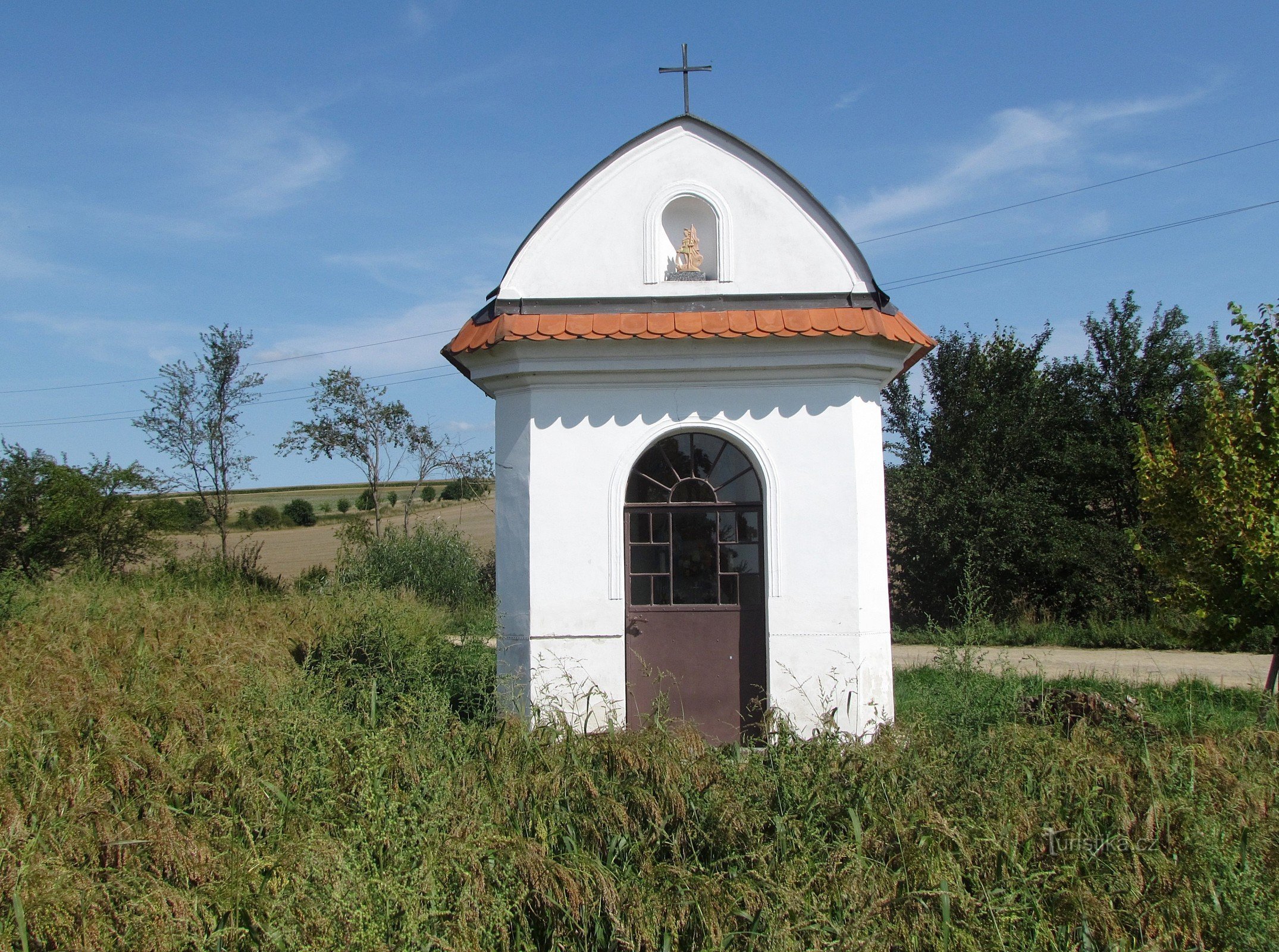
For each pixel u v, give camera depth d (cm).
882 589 851
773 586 818
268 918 411
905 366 907
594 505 827
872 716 792
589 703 765
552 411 832
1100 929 436
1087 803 519
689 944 429
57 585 1634
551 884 436
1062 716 754
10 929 402
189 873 445
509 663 835
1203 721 909
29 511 2191
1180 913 440
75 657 902
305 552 3894
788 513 824
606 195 848
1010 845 467
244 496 7338
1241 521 890
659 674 821
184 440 2508
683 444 845
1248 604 904
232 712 670
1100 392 2481
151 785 535
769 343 809
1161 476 974
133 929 408
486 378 848
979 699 752
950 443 2467
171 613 1265
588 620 819
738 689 825
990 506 2344
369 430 2967
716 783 525
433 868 422
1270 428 894
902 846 459
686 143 851
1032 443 2439
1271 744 644
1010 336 2536
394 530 2623
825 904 427
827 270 841
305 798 511
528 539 827
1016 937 428
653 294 838
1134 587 2266
